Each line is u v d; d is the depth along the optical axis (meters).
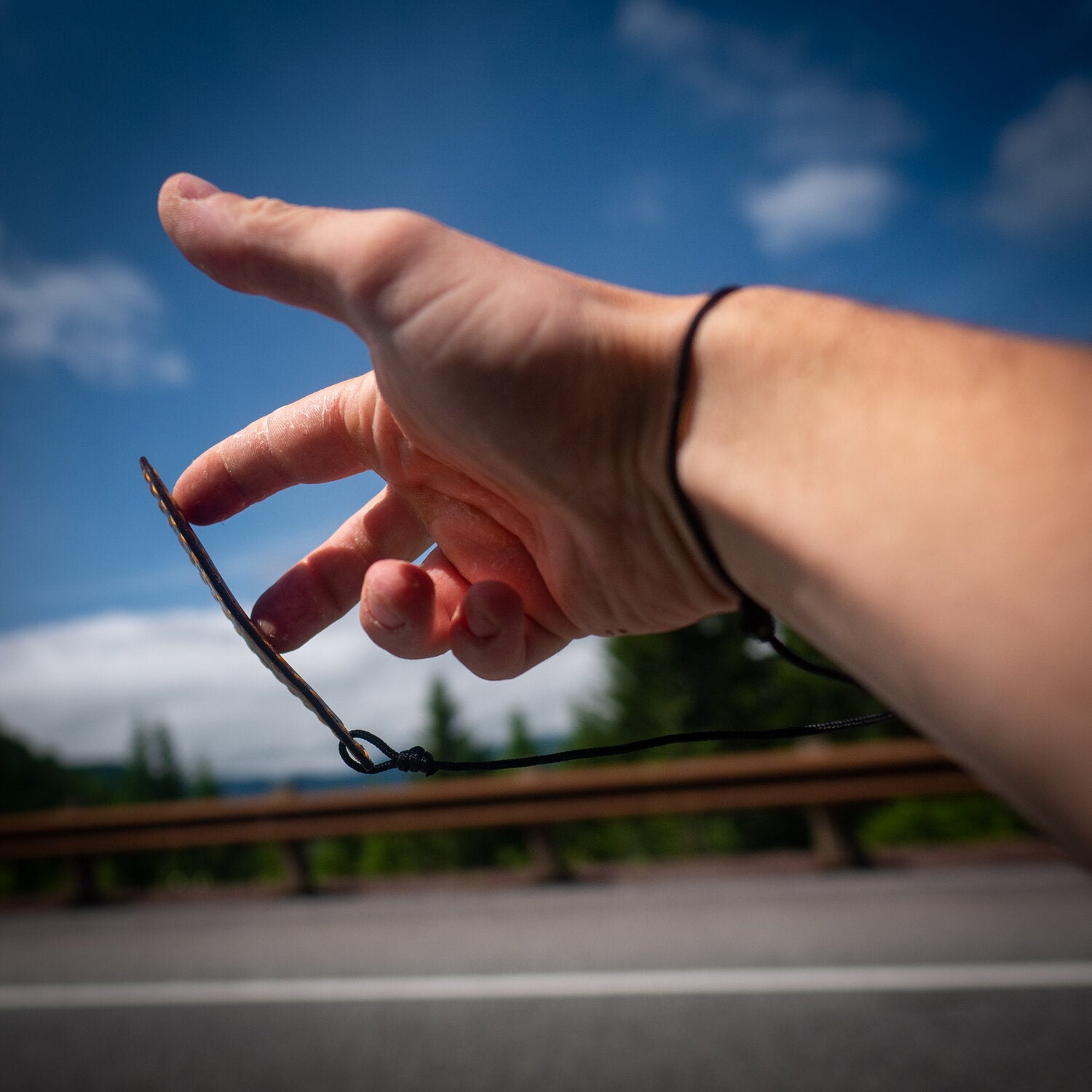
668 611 0.80
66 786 70.00
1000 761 0.34
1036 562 0.33
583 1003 3.42
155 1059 3.20
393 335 0.65
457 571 0.89
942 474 0.37
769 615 0.60
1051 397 0.37
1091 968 3.31
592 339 0.62
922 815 15.34
